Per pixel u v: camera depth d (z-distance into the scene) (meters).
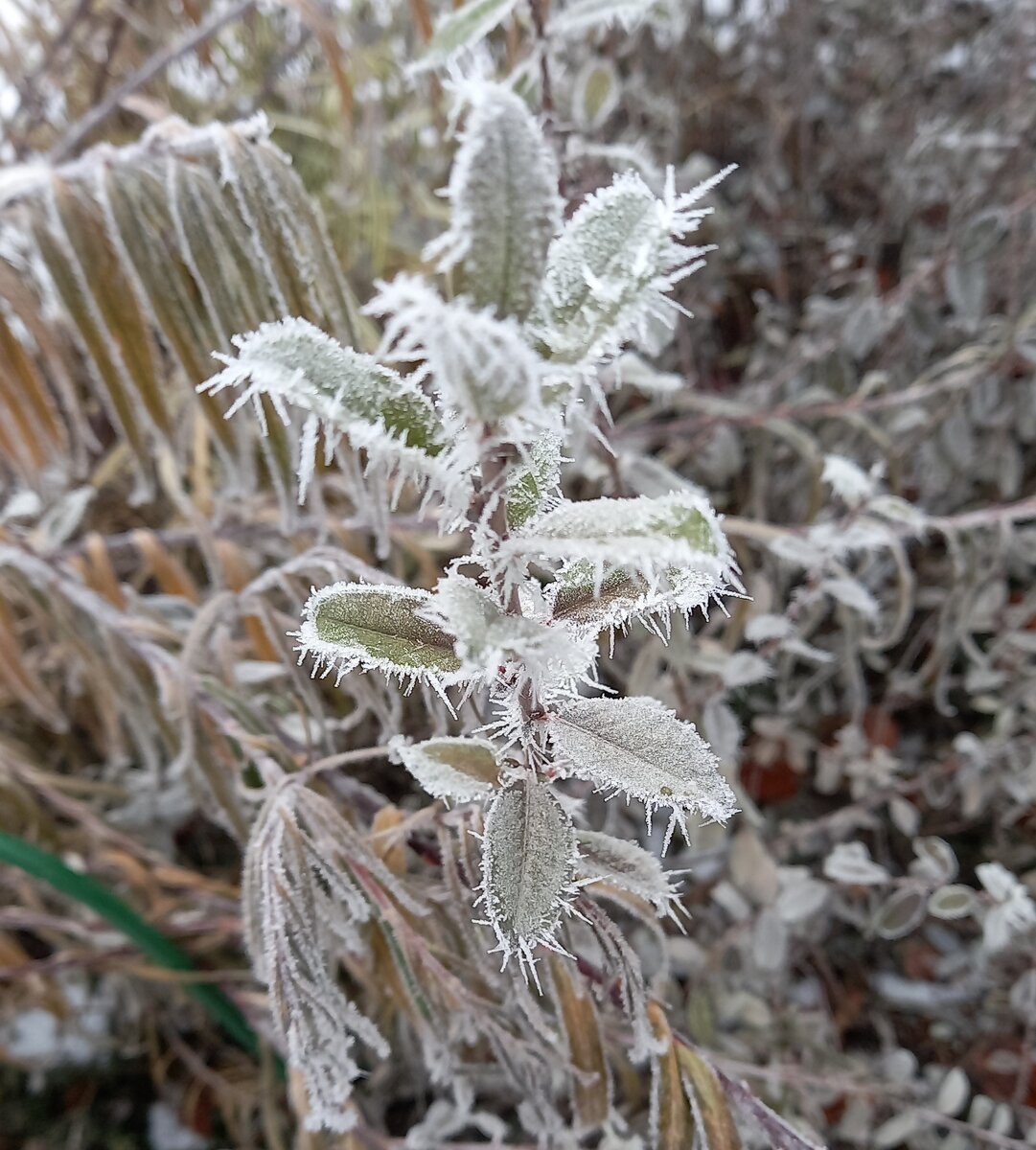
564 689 0.14
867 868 0.34
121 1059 0.46
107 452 0.48
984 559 0.45
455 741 0.16
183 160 0.24
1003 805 0.45
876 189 0.61
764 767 0.47
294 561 0.25
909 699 0.48
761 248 0.57
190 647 0.26
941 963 0.44
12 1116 0.44
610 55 0.36
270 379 0.11
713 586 0.13
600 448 0.31
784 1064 0.37
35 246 0.25
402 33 0.53
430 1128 0.29
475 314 0.10
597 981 0.21
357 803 0.24
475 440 0.10
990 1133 0.33
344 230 0.48
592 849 0.17
